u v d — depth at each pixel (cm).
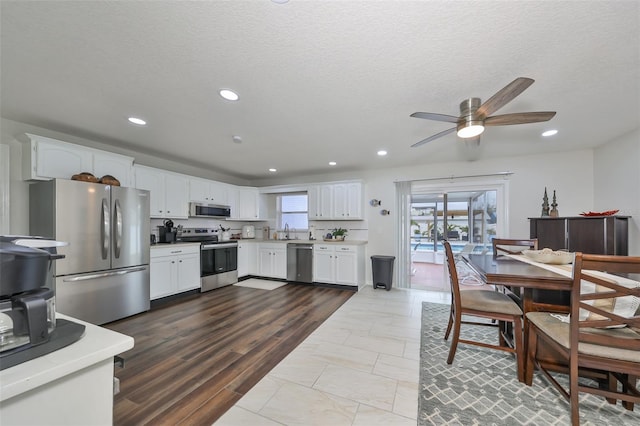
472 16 132
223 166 484
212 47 156
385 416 159
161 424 151
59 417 65
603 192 346
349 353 235
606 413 159
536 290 205
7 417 56
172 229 427
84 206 285
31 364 61
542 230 350
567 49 155
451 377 200
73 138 314
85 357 67
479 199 489
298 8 127
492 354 235
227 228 570
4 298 62
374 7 126
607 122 268
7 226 265
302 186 545
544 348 197
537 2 123
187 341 257
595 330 156
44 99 221
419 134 306
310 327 294
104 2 123
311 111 243
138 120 264
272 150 376
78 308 279
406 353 236
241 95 214
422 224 656
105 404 75
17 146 271
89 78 189
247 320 313
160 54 162
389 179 498
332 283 475
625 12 127
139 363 216
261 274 539
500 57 164
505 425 152
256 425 151
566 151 382
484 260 248
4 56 163
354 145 350
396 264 485
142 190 340
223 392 180
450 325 262
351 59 167
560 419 156
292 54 162
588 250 310
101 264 297
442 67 175
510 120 205
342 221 537
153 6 125
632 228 295
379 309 356
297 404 169
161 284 370
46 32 142
